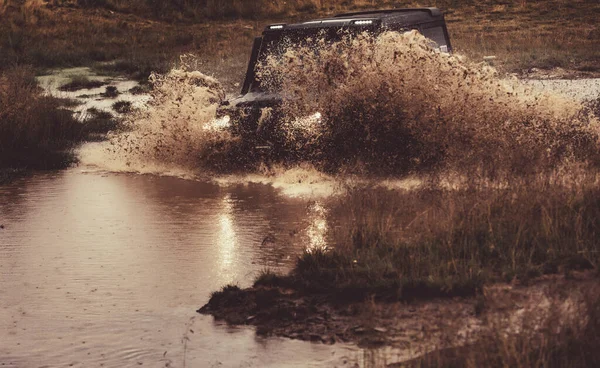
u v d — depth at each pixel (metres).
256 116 12.52
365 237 7.73
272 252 8.11
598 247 7.10
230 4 43.16
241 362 5.58
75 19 39.66
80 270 7.82
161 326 6.31
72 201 10.95
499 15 38.94
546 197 8.30
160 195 11.16
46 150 14.56
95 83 25.56
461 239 7.34
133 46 33.22
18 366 5.68
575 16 38.06
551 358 4.94
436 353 5.23
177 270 7.70
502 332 5.24
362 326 5.98
